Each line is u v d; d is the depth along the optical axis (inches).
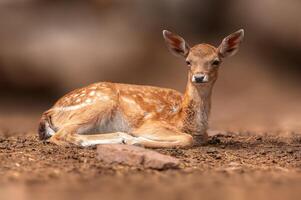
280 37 1200.2
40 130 454.0
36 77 1085.8
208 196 299.1
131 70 1139.3
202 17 1235.2
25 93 1082.7
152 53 1176.2
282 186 323.0
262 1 1211.9
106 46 1141.1
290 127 660.1
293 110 923.4
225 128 657.0
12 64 1078.4
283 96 1054.4
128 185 319.3
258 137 512.1
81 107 436.8
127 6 1210.0
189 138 422.9
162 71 1152.2
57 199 291.3
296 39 1194.6
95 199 290.4
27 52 1091.9
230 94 1061.8
